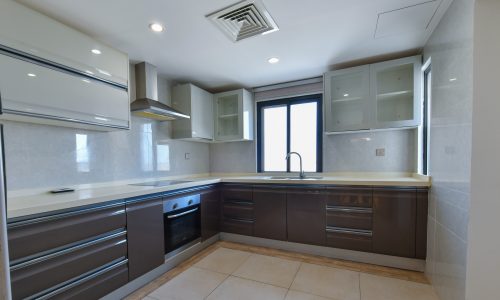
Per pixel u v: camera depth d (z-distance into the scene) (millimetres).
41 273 1275
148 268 1918
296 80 3111
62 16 1639
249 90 3434
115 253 1664
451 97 1500
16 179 1642
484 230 1193
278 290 1803
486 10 1187
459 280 1328
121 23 1750
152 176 2766
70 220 1409
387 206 2143
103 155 2238
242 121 3188
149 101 2381
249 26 1827
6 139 1604
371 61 2512
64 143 1936
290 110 3309
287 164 3311
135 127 2580
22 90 1417
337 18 1725
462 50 1340
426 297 1690
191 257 2432
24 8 1434
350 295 1723
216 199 2893
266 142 3479
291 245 2566
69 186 1955
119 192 1750
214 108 3375
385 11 1640
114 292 1681
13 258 1171
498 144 1167
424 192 2018
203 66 2623
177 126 3045
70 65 1663
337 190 2330
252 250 2600
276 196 2615
